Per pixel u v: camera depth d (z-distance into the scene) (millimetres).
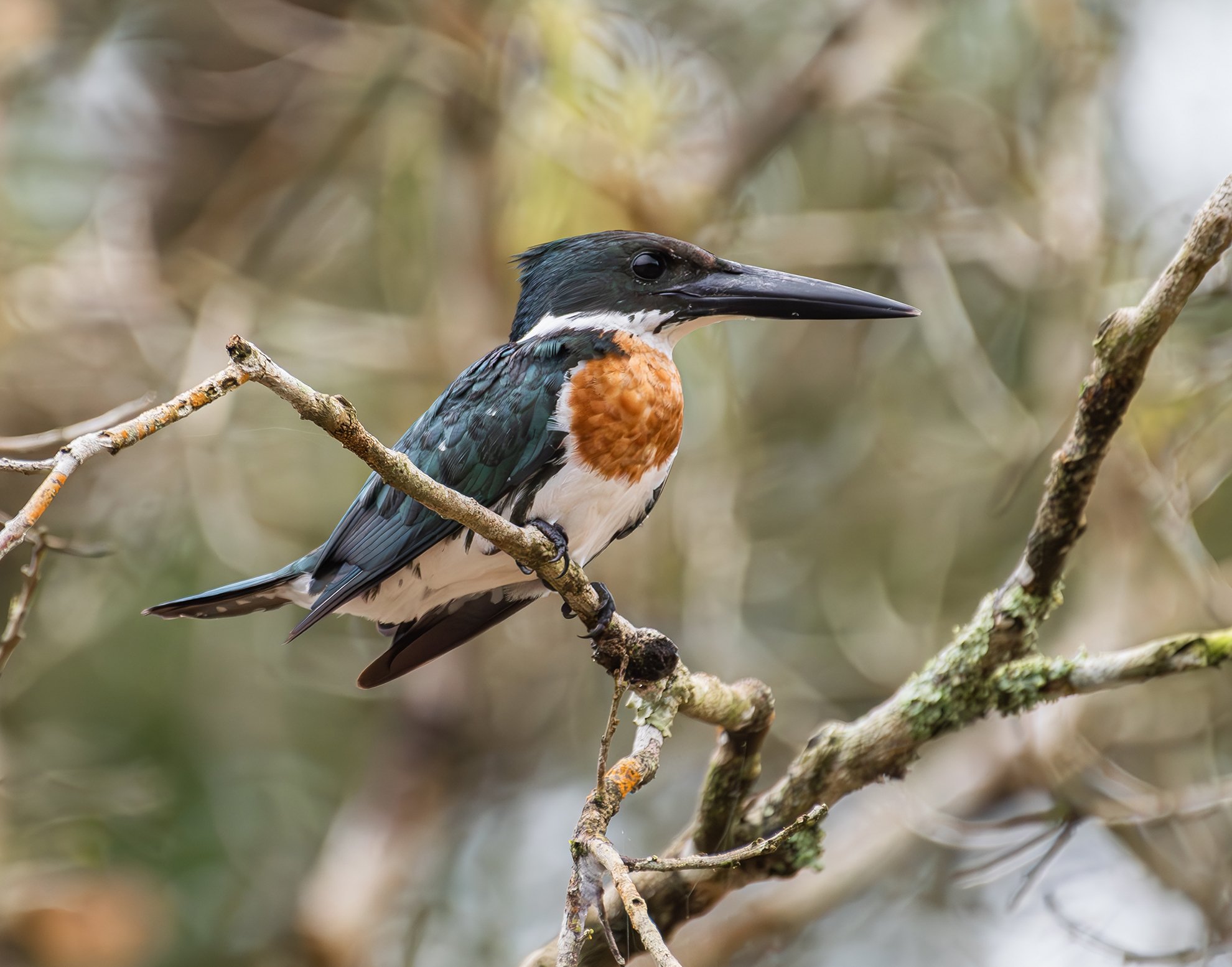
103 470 11406
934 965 11062
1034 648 5691
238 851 11359
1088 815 7699
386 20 12102
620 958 4320
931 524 11969
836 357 12312
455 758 12562
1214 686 10664
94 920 10125
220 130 13633
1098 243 10695
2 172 11742
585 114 10594
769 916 10625
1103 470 10320
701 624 11117
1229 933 9180
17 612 5445
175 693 11352
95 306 11805
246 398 11594
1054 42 11062
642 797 11867
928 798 10867
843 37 11992
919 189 12375
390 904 11914
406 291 12352
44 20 11711
